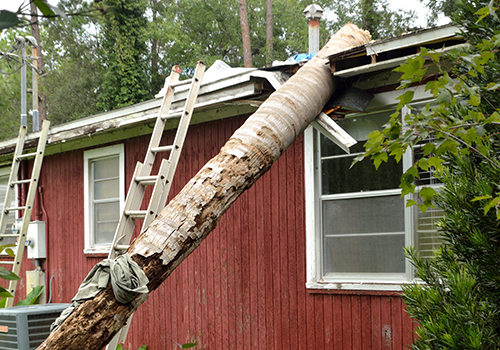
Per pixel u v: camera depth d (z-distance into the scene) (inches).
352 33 178.2
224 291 212.1
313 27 216.1
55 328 94.3
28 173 321.4
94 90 959.6
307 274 183.2
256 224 202.5
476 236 91.0
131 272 93.4
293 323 188.4
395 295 161.9
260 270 200.2
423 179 158.7
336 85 157.2
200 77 175.2
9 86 959.0
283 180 194.9
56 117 970.7
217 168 108.0
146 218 152.0
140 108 217.2
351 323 172.2
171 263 99.4
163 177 158.4
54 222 297.3
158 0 1029.8
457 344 84.3
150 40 961.5
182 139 165.8
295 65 167.6
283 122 120.5
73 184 287.6
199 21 995.9
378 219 169.8
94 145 276.8
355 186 175.3
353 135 177.0
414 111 161.5
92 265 270.4
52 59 1010.1
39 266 298.8
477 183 91.4
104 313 92.1
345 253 176.4
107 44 866.8
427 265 104.3
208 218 103.7
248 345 201.9
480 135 75.3
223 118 217.6
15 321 167.2
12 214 333.1
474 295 92.8
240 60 997.2
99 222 273.3
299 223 189.2
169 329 232.1
